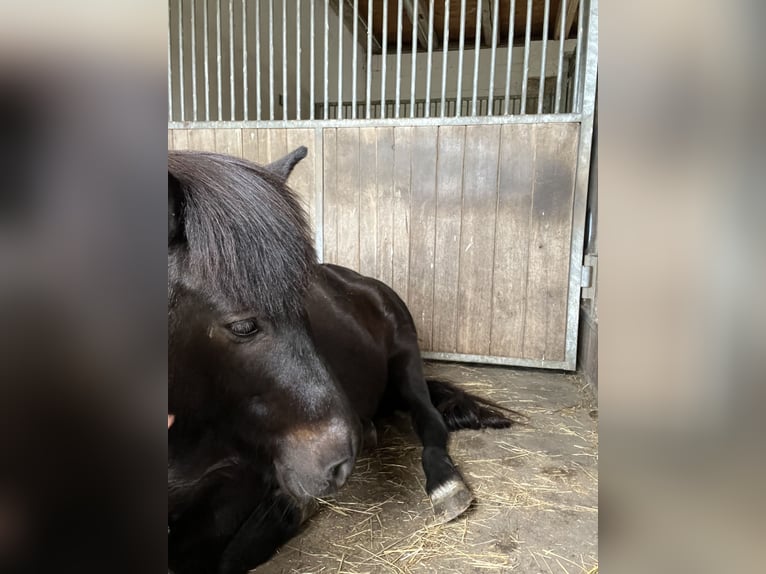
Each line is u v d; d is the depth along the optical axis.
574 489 1.54
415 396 1.94
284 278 0.95
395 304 2.08
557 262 2.59
